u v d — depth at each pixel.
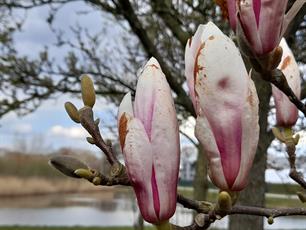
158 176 0.19
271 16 0.19
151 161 0.19
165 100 0.19
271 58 0.20
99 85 1.10
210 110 0.18
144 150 0.19
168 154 0.19
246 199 0.79
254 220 0.80
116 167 0.23
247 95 0.18
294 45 0.89
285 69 0.30
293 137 0.31
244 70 0.18
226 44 0.18
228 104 0.18
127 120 0.19
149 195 0.19
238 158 0.19
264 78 0.21
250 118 0.18
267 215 0.27
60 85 1.06
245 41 0.20
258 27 0.19
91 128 0.23
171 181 0.19
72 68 1.07
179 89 0.87
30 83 1.05
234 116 0.18
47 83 1.05
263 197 0.80
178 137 0.19
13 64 1.04
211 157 0.19
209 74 0.18
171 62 1.10
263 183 0.80
